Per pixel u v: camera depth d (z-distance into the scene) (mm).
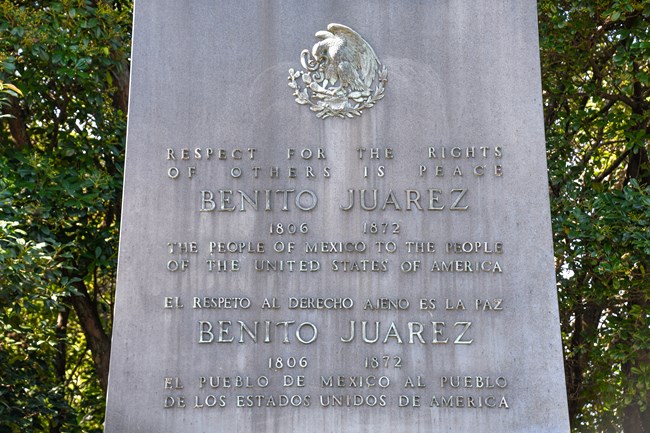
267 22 5695
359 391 5309
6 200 7090
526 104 5582
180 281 5410
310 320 5387
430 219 5480
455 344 5344
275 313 5391
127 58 8961
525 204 5480
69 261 8453
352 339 5359
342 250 5449
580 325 8766
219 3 5707
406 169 5539
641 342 7863
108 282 10117
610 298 8258
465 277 5414
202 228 5469
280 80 5637
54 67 8352
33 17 8039
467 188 5504
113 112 8984
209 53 5652
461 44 5652
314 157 5559
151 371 5312
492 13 5676
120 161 8883
